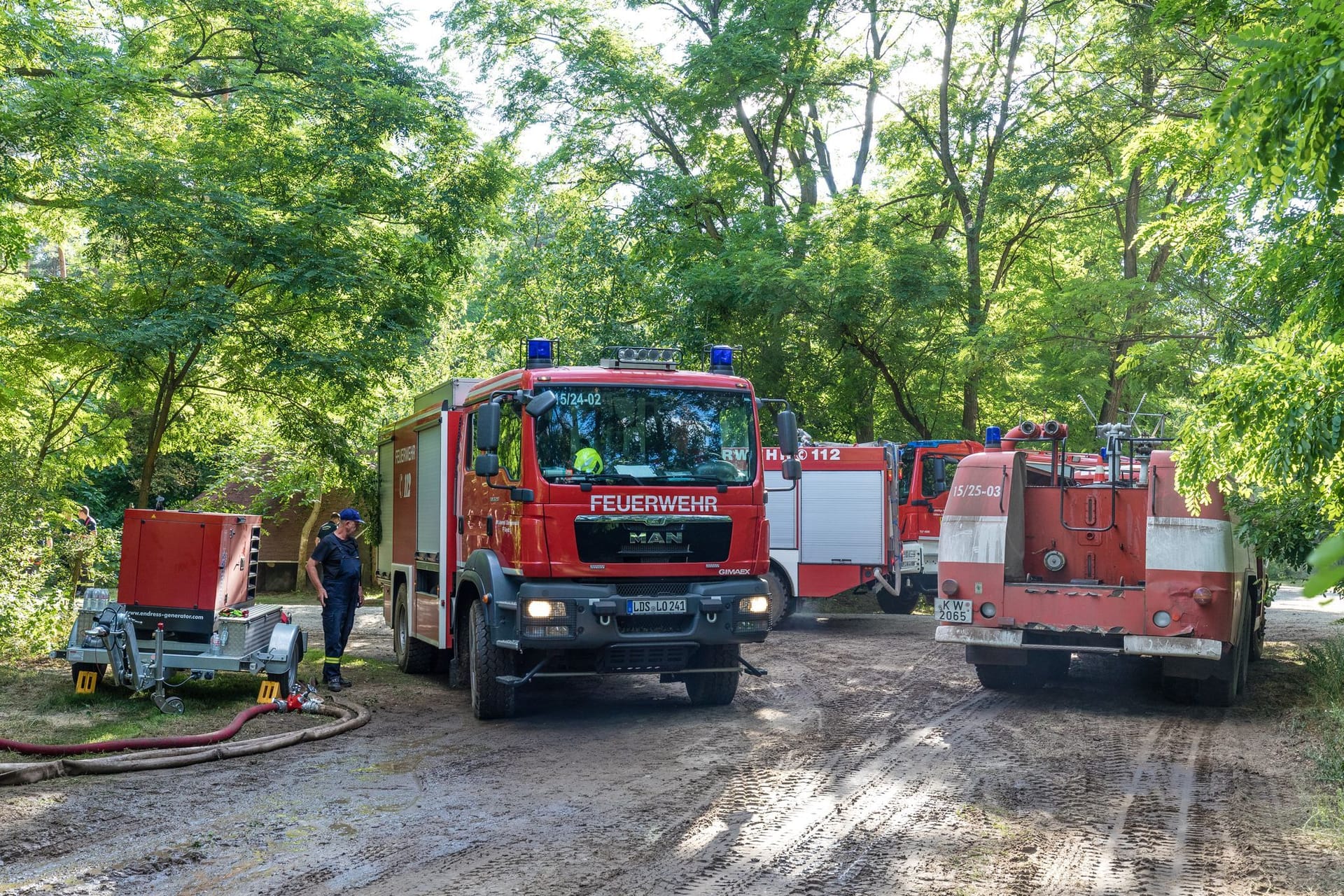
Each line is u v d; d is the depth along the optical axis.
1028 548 11.21
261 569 29.20
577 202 28.25
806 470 18.08
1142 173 9.34
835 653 14.59
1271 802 6.73
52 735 8.59
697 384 10.13
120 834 6.10
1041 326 23.17
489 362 30.36
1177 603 9.63
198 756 8.00
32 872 5.43
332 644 11.75
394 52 18.16
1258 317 9.52
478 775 7.68
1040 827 6.19
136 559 10.04
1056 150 23.42
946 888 5.16
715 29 27.08
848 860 5.63
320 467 19.88
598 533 9.52
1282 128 3.75
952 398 26.70
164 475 31.44
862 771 7.66
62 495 17.30
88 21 16.62
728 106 25.19
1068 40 25.50
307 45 17.17
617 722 9.80
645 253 26.56
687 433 10.00
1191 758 8.02
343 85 16.70
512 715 10.12
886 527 17.86
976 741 8.69
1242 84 3.83
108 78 14.64
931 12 25.98
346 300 16.12
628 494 9.63
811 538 18.02
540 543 9.43
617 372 9.96
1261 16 6.54
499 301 27.72
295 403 17.89
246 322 15.91
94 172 14.55
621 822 6.38
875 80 26.34
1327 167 3.71
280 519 28.38
